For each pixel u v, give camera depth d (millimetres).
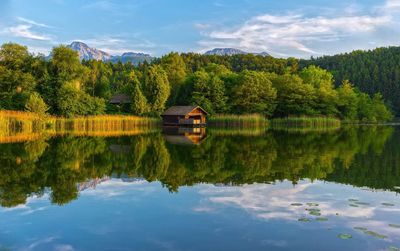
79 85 67562
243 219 10180
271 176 16391
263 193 13188
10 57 65188
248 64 157750
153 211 10961
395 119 120312
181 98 85500
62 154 23812
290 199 12328
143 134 45219
